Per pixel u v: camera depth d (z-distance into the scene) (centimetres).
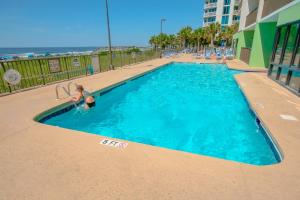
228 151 480
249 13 1772
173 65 1947
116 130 617
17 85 835
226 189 240
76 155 323
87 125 656
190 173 272
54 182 260
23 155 328
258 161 427
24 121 484
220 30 4200
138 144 358
